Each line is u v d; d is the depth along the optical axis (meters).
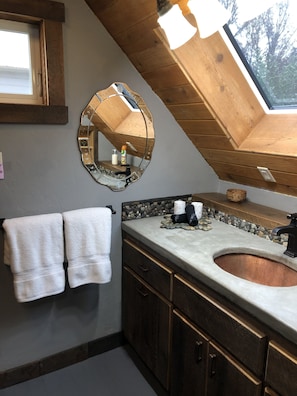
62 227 1.77
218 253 1.65
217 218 2.14
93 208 1.88
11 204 1.74
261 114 1.82
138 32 1.59
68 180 1.87
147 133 2.04
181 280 1.57
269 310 1.13
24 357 1.97
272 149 1.65
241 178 2.15
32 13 1.57
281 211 1.94
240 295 1.23
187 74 1.60
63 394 1.88
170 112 2.08
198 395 1.53
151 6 1.38
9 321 1.88
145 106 1.99
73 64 1.73
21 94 1.70
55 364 2.07
